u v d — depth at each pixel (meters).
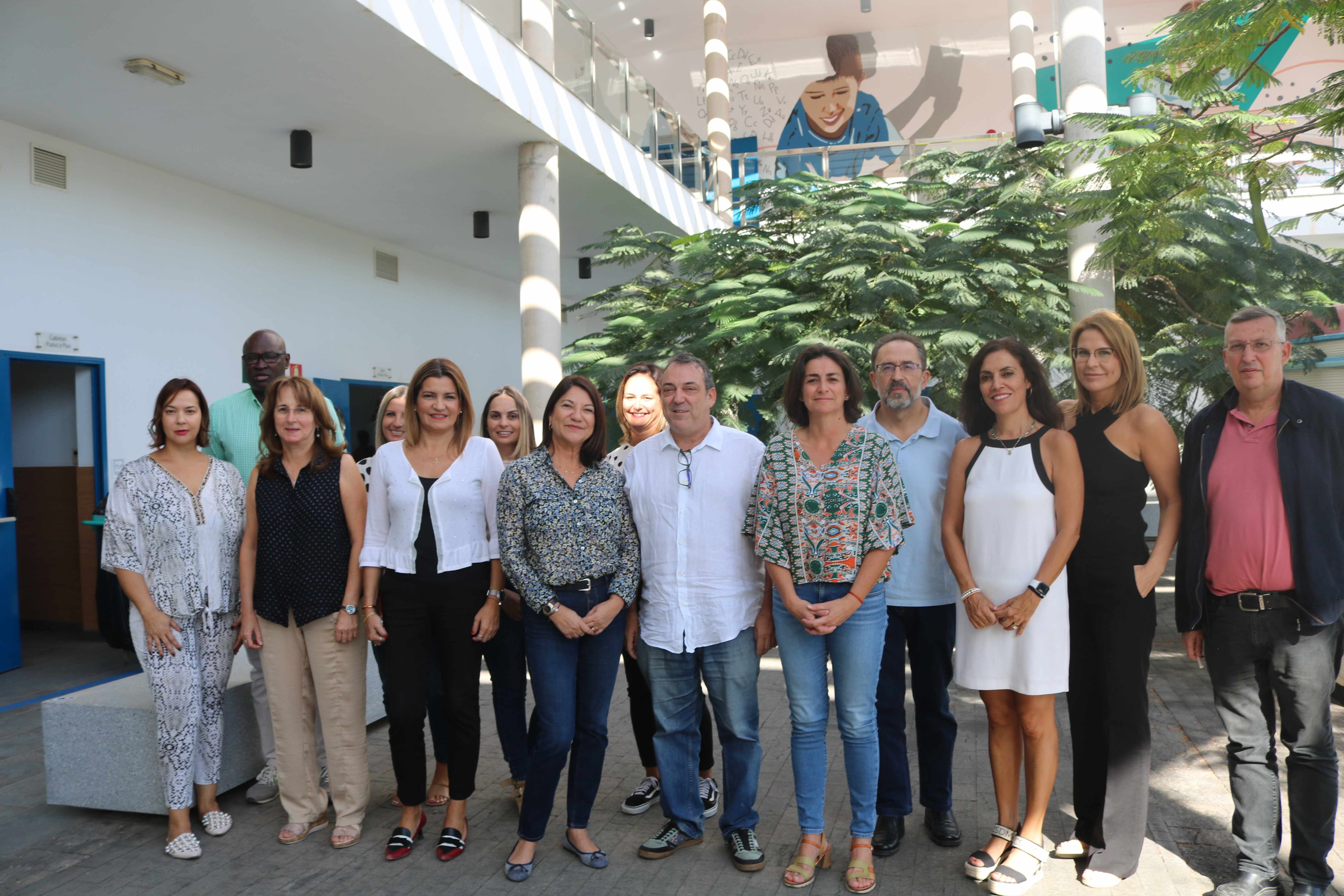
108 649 7.23
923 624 3.34
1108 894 2.93
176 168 7.99
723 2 15.09
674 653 3.20
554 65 8.02
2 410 6.62
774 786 4.00
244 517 3.70
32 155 6.91
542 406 8.09
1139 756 2.95
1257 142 5.26
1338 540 2.71
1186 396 7.35
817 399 3.03
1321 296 7.49
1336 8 4.56
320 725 4.07
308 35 5.75
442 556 3.35
